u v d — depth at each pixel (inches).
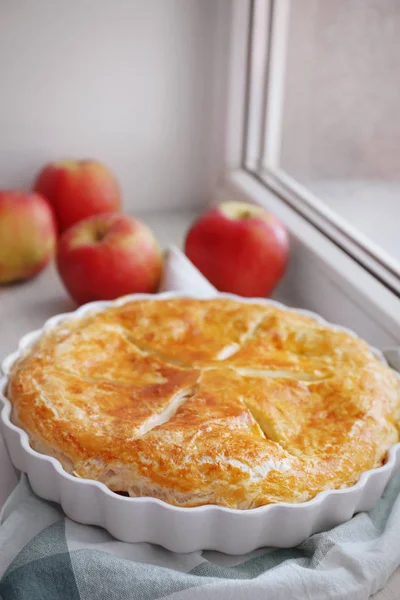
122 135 41.0
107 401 28.5
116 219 35.6
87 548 26.8
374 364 30.1
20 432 27.9
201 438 27.3
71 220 39.1
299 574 26.2
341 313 35.7
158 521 26.7
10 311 36.1
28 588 26.2
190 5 39.6
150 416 28.1
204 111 41.5
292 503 26.8
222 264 36.1
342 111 36.7
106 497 26.6
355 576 26.5
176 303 32.0
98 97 40.1
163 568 26.4
